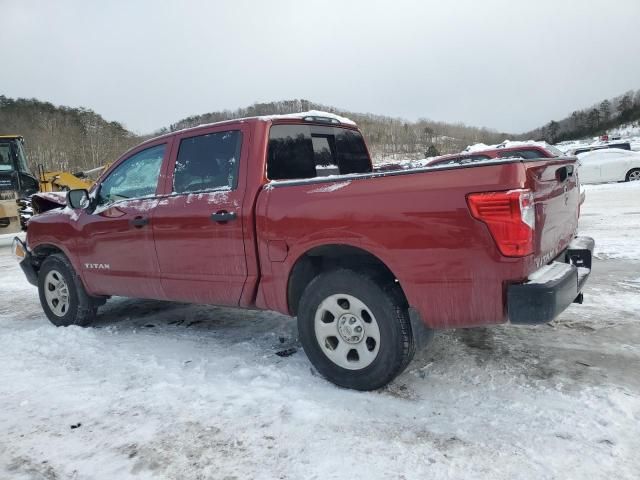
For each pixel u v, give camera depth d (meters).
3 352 4.46
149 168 4.46
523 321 2.73
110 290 4.80
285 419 2.99
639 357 3.62
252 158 3.75
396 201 3.00
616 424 2.74
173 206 4.10
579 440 2.61
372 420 2.92
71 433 2.98
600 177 20.09
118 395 3.44
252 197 3.65
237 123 3.91
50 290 5.37
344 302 3.33
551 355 3.73
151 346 4.43
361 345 3.28
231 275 3.81
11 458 2.76
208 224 3.84
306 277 3.62
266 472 2.50
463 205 2.79
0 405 3.39
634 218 10.71
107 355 4.25
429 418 2.92
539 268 2.95
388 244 3.04
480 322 2.90
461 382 3.36
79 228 4.90
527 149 10.10
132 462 2.65
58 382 3.73
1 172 13.80
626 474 2.33
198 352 4.21
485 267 2.78
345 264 3.46
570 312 4.72
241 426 2.94
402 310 3.15
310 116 4.37
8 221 13.70
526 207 2.69
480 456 2.52
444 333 4.31
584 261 3.56
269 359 3.96
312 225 3.31
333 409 3.07
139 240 4.36
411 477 2.38
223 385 3.49
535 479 2.32
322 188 3.32
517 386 3.25
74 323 5.18
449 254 2.86
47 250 5.48
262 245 3.58
